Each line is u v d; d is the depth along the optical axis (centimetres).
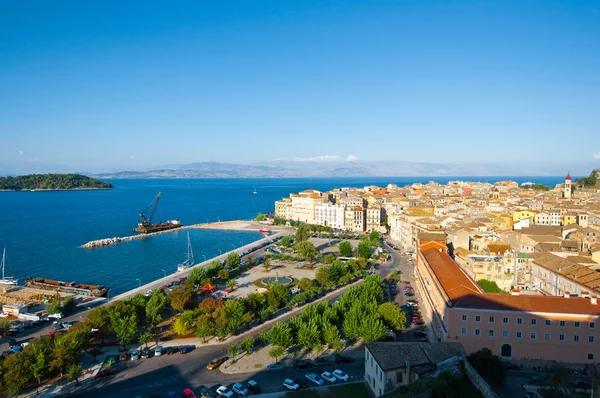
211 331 14738
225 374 12244
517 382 11419
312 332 13212
